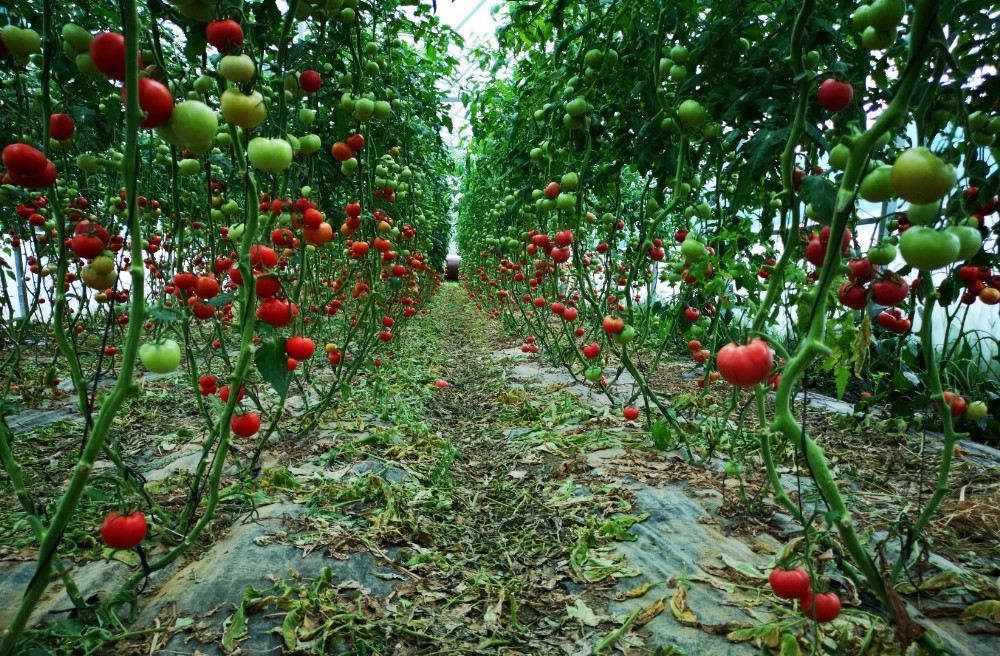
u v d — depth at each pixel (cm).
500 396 488
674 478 286
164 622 172
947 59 97
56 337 151
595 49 283
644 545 228
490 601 199
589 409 421
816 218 145
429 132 511
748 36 244
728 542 226
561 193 312
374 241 345
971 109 185
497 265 806
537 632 183
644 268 414
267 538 219
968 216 145
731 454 296
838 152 147
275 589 190
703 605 188
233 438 337
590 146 299
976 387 322
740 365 117
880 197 112
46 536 120
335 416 385
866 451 332
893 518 240
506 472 326
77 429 351
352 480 284
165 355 130
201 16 132
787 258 147
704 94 260
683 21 259
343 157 262
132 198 112
